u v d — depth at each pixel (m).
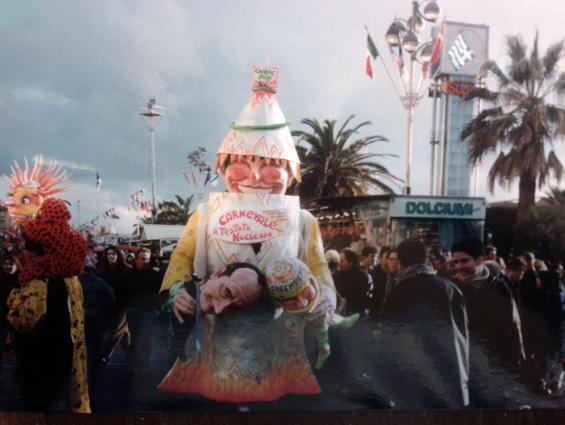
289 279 2.78
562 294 2.96
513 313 2.96
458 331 2.93
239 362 2.86
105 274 2.79
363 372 2.92
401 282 2.87
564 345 3.00
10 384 2.77
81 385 2.71
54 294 2.54
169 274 2.80
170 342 2.84
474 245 2.88
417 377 2.95
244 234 2.75
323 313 2.84
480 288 2.92
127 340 2.83
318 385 2.91
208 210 2.79
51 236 2.47
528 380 3.03
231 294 2.79
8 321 2.53
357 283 2.83
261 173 2.74
